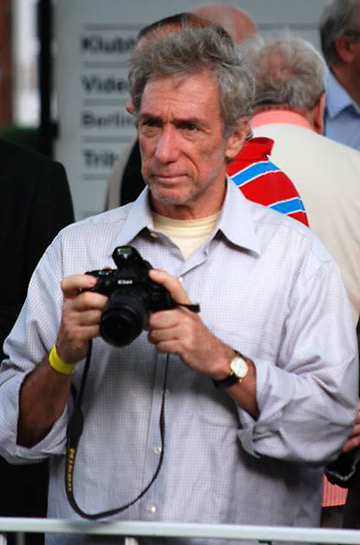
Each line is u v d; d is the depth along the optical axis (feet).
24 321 17.88
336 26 30.07
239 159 20.89
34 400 16.99
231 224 17.40
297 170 23.07
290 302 17.33
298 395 16.72
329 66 30.58
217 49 16.92
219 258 17.37
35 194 24.13
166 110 16.62
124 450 17.02
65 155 35.12
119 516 16.96
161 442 16.65
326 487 22.59
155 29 21.56
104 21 34.76
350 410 17.26
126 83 34.88
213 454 16.89
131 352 17.13
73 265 17.76
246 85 17.20
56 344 16.48
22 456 17.34
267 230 17.61
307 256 17.49
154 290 15.78
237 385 16.43
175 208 17.52
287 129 23.59
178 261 17.47
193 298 17.22
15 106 100.78
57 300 17.69
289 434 16.79
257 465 17.12
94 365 17.25
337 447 17.22
